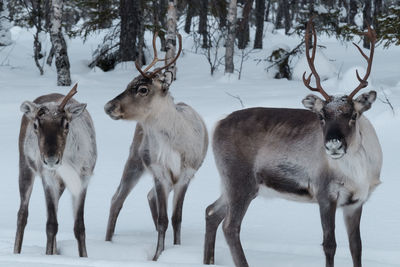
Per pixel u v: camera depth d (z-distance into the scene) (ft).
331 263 23.32
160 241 28.78
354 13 134.21
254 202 37.83
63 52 84.89
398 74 89.15
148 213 36.52
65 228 33.78
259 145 25.98
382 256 26.53
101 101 70.03
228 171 26.61
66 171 27.58
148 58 109.60
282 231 31.76
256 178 26.30
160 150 30.17
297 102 61.21
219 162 27.02
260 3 138.31
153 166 30.40
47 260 23.22
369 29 23.99
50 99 30.96
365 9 126.21
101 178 43.37
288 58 98.84
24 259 23.44
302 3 157.69
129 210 37.04
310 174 24.39
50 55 108.27
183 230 32.68
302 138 24.75
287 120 25.66
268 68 96.84
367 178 23.35
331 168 23.32
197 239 31.14
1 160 48.47
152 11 111.55
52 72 103.19
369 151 23.49
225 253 28.02
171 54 86.22
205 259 26.78
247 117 26.71
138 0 105.19
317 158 23.95
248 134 26.30
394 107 56.80
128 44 106.01
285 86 78.54
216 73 97.86
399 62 106.32
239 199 26.40
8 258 23.71
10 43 126.41
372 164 23.61
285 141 25.21
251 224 33.19
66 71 85.05
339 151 21.66
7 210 36.47
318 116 22.98
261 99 64.44
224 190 26.91
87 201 38.29
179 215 30.78
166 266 21.83
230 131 26.73
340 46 138.00
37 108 26.86
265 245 28.73
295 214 35.12
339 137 21.62
